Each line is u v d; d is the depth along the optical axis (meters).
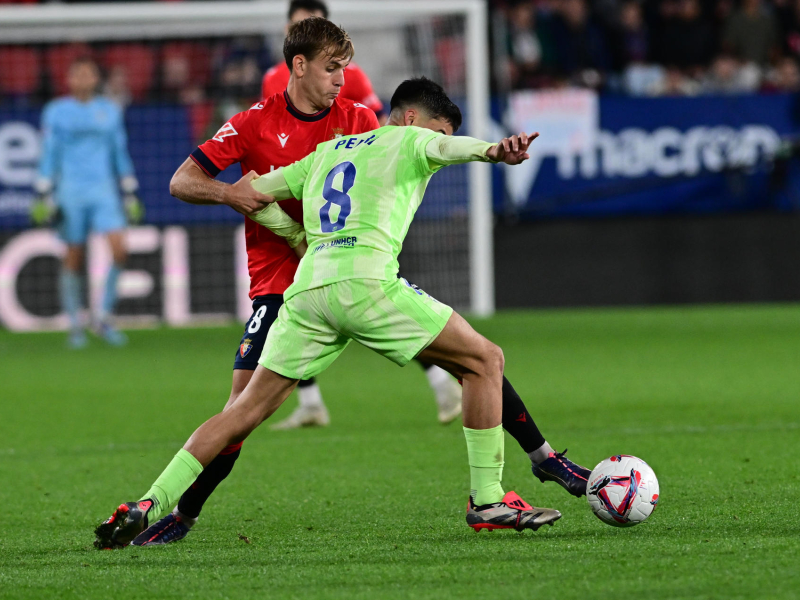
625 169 50.16
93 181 43.19
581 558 12.27
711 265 51.12
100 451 21.88
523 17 55.25
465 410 13.77
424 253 46.41
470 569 11.93
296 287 13.46
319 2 22.05
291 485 18.03
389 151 13.45
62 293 44.50
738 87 55.38
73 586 11.70
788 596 10.57
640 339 40.47
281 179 14.08
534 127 49.44
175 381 32.38
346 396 29.17
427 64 46.38
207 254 48.09
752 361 33.91
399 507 16.05
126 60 50.38
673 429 22.52
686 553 12.34
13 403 28.47
